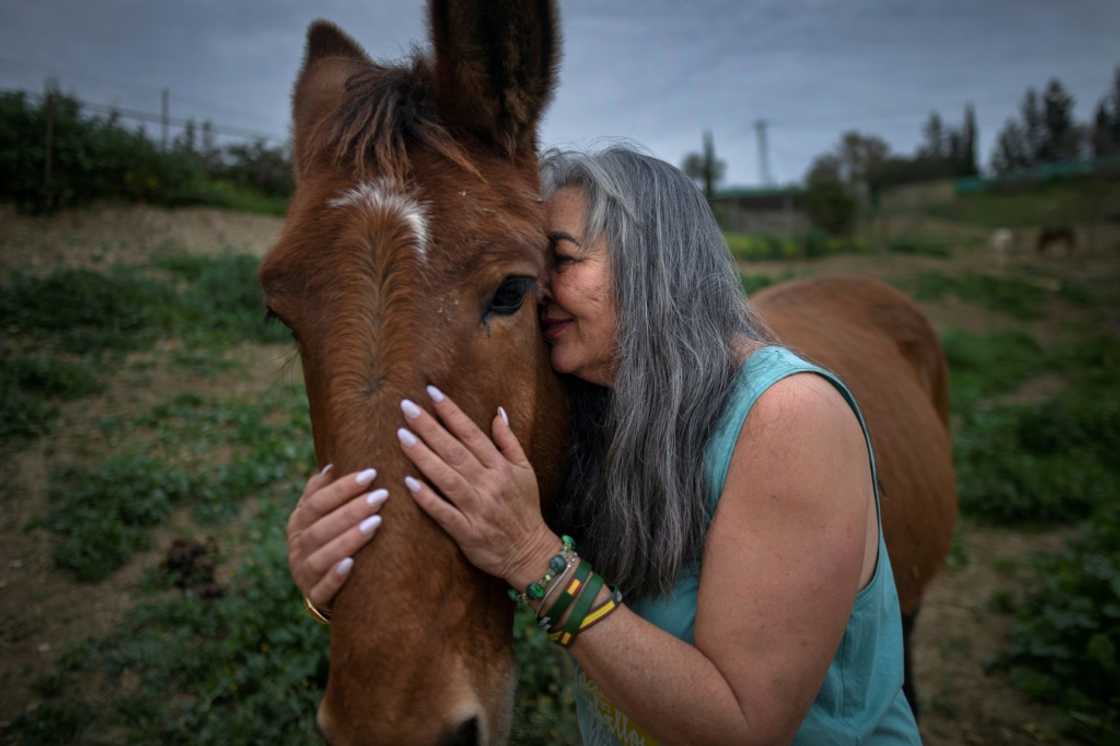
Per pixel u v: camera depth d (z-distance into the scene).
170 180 13.51
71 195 11.81
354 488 1.13
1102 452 6.53
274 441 5.94
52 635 3.79
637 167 1.37
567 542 1.22
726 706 1.12
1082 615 3.56
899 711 1.51
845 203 30.91
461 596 1.21
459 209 1.26
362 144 1.31
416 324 1.19
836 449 1.17
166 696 3.34
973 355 10.96
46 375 6.61
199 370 7.37
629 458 1.29
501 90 1.36
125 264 10.45
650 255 1.30
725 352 1.28
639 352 1.28
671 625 1.32
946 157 62.84
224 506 4.99
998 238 26.70
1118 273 23.12
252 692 3.30
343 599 1.14
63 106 12.57
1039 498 5.36
